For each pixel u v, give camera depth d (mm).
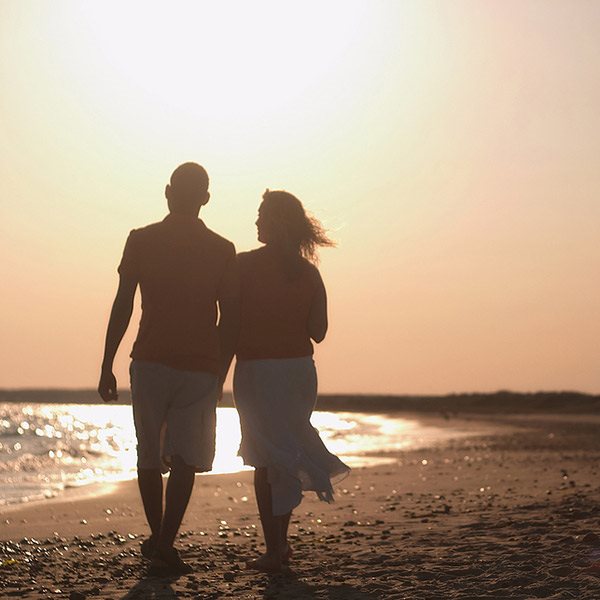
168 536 8086
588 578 7031
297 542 9992
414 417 136375
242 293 8359
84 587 7582
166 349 8219
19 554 9625
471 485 18875
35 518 13688
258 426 8172
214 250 8414
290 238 8383
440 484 19391
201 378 8305
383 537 10141
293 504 8016
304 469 8109
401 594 6855
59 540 10914
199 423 8320
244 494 17828
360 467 26688
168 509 8133
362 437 59281
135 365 8328
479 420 113750
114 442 53719
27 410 179000
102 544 10445
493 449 39156
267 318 8273
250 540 10422
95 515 14086
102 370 8398
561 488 16656
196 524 12289
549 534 9555
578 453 33438
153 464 8359
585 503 12656
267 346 8250
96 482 21641
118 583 7734
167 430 8312
